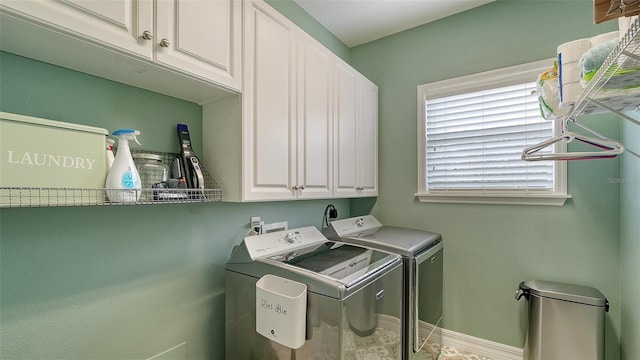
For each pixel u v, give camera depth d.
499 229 2.07
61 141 0.88
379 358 1.35
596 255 1.77
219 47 1.20
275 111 1.46
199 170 1.30
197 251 1.45
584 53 1.00
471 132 2.20
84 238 1.07
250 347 1.34
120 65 1.00
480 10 2.13
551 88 1.26
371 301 1.28
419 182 2.37
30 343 0.95
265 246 1.48
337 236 1.97
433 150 2.36
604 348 1.61
